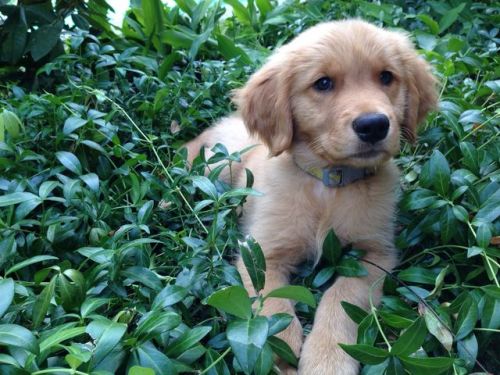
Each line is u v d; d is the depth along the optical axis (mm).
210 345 308
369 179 424
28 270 382
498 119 492
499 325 316
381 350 276
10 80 675
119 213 455
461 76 621
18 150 467
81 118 485
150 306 322
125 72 642
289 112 422
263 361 277
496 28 716
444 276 374
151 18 780
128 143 521
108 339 250
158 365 262
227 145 552
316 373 318
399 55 421
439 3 798
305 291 287
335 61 394
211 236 359
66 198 404
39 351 247
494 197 385
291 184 427
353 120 372
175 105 596
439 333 312
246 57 748
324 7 849
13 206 397
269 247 420
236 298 271
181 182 459
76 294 311
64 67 631
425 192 400
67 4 695
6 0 667
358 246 421
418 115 448
